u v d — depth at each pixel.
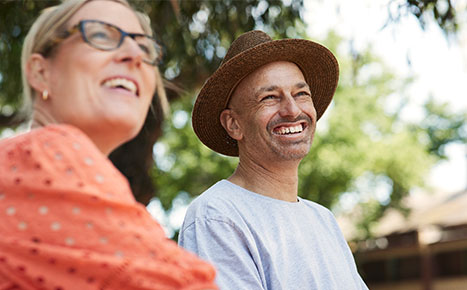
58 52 1.11
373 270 21.06
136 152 4.54
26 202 0.94
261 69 2.50
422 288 18.53
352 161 14.12
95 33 1.10
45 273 0.90
